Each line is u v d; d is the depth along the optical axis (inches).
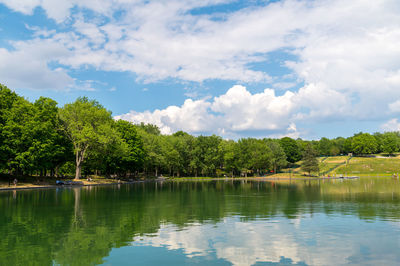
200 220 755.4
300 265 411.5
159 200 1255.5
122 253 468.8
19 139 2003.0
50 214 854.5
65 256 453.7
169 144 4655.5
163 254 462.9
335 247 496.7
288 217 790.5
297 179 4239.7
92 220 756.0
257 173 5251.0
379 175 4768.7
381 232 599.5
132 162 3353.8
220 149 4997.5
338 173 5226.4
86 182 2559.1
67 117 2603.3
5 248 495.5
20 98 2198.6
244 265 411.8
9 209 962.1
